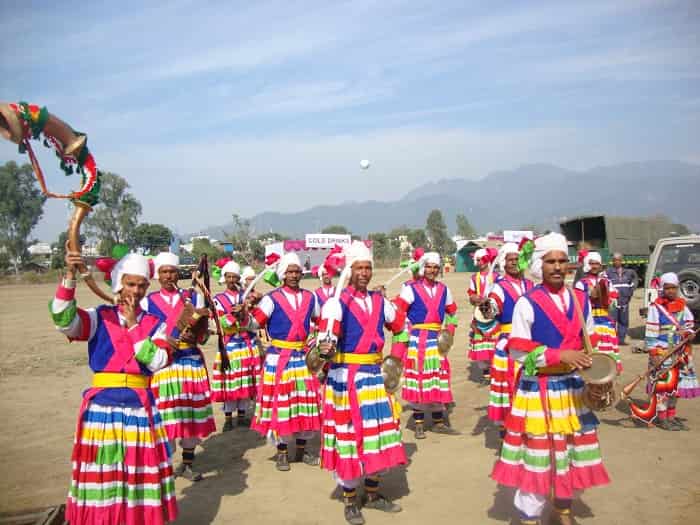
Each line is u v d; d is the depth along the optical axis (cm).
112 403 384
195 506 509
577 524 441
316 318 640
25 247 7694
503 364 646
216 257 3988
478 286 920
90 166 381
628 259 2981
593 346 418
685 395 698
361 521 461
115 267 405
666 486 512
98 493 371
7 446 692
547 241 408
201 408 593
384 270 5100
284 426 583
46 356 1331
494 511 477
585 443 397
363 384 474
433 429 722
